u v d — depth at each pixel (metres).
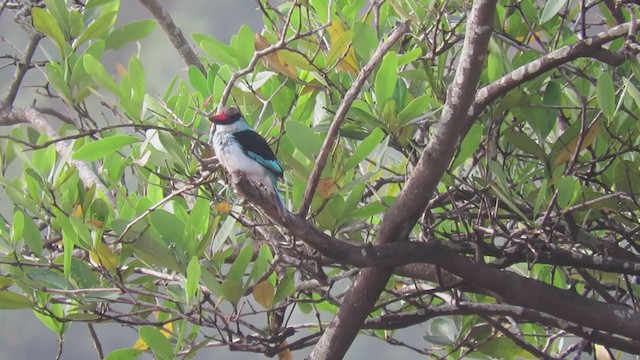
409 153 10.12
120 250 10.52
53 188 10.20
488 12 8.61
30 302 9.78
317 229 9.04
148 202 10.23
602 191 11.48
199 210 9.77
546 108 10.27
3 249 10.27
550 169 10.40
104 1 12.05
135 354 9.85
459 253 9.89
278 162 10.38
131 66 10.48
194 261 9.02
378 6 10.75
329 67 10.18
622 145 10.47
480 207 10.16
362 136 10.41
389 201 10.39
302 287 10.77
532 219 10.36
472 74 8.80
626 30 9.25
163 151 10.24
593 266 10.16
